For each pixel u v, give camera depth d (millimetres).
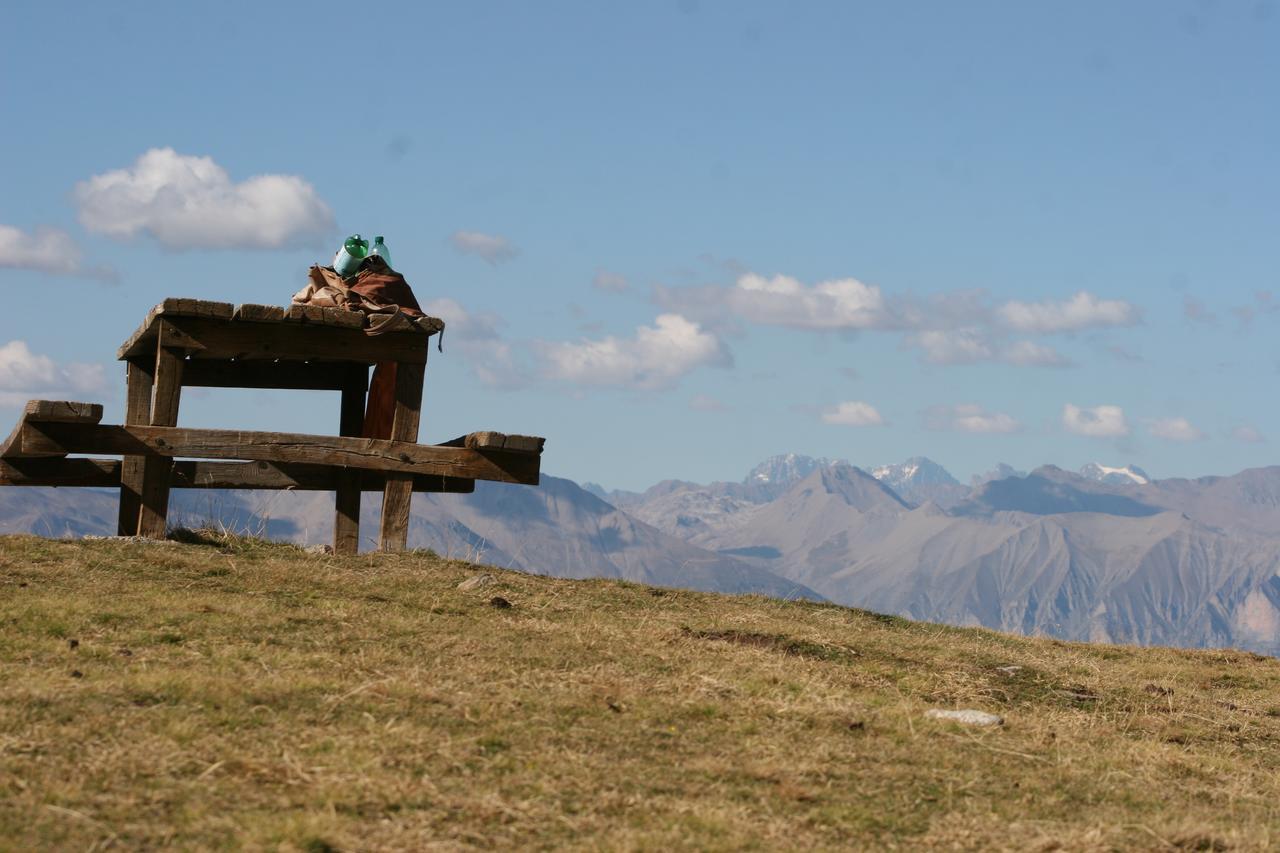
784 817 7938
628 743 9234
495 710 9695
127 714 8711
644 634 13562
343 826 7016
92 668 9977
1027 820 8359
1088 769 9984
